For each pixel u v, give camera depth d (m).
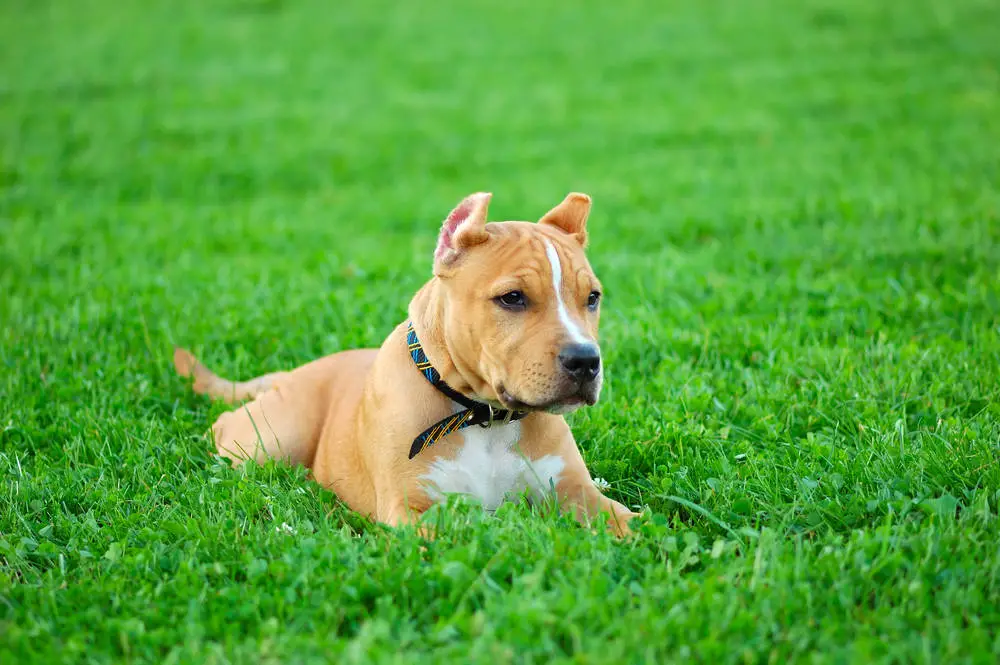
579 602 3.41
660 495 4.61
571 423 5.61
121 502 4.64
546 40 23.69
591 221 11.12
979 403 5.43
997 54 19.62
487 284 4.42
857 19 23.75
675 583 3.69
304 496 4.76
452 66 21.73
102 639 3.51
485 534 3.96
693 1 26.81
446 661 3.15
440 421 4.72
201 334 7.10
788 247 9.16
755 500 4.48
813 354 6.17
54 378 6.26
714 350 6.46
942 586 3.63
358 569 3.75
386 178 14.31
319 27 25.30
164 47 23.27
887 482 4.47
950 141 13.80
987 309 6.77
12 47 23.30
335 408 5.44
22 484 4.79
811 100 17.48
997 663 3.17
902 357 6.00
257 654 3.29
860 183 11.84
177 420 5.68
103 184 13.73
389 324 7.25
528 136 16.44
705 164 13.96
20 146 15.63
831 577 3.68
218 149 15.70
